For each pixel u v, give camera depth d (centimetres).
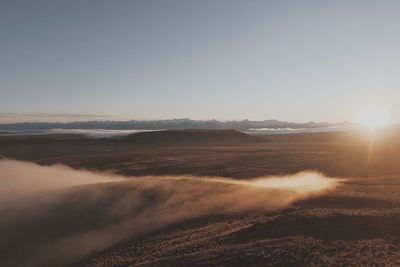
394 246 1048
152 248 1502
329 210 1623
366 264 912
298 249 1083
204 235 1554
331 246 1095
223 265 1030
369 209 1638
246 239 1327
